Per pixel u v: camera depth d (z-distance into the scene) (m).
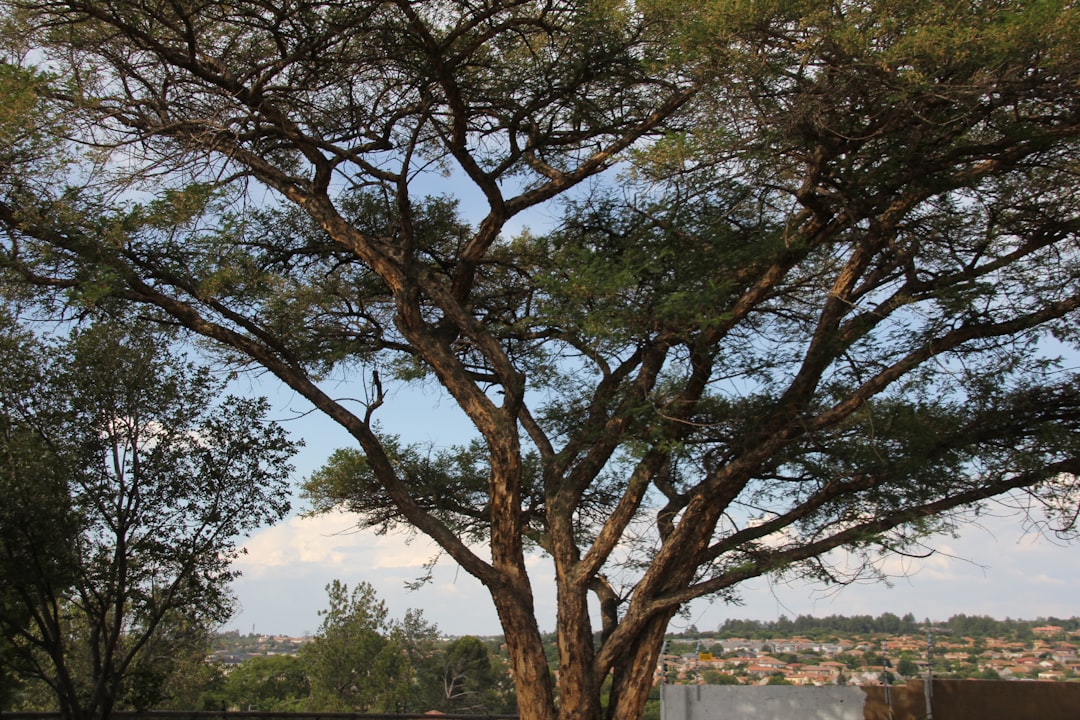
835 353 9.61
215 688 26.27
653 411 9.77
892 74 7.39
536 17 10.15
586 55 10.44
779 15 7.38
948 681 13.76
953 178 8.43
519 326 9.62
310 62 10.53
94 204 9.72
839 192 8.78
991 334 9.26
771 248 9.11
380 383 11.09
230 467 12.30
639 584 10.24
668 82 10.17
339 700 31.61
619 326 8.84
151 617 12.04
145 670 12.04
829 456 9.87
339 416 10.66
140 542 11.76
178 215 9.59
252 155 10.80
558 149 11.81
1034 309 9.21
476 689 37.91
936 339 9.34
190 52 10.08
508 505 10.70
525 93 11.06
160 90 10.57
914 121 7.90
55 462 11.27
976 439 9.34
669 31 9.61
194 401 12.32
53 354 11.78
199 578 12.09
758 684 14.35
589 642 10.23
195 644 15.02
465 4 9.91
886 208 8.90
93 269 9.59
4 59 9.73
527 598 10.51
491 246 12.86
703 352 9.52
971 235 9.45
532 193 11.20
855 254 9.65
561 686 10.09
